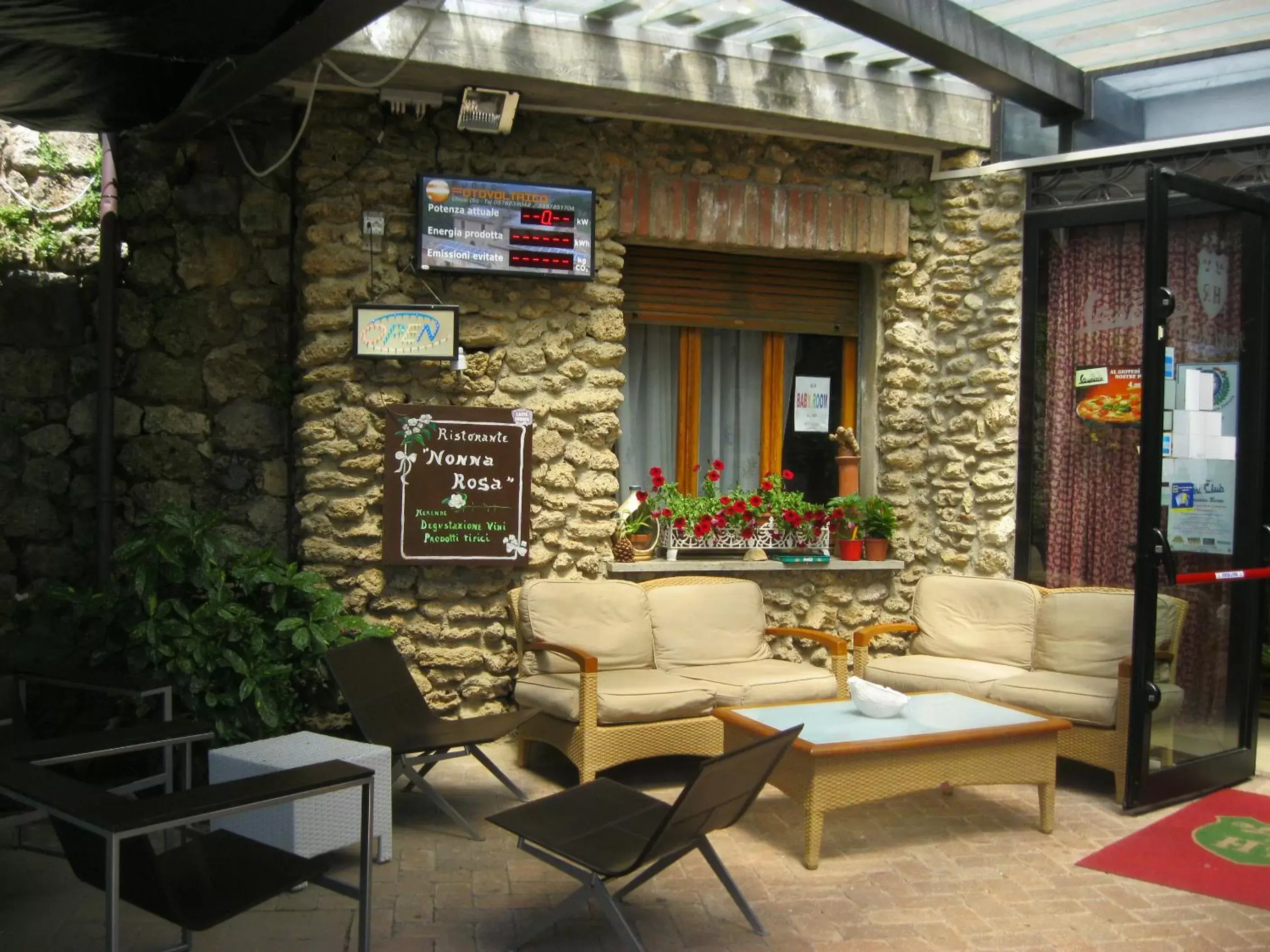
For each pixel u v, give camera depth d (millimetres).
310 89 4691
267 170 4703
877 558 5785
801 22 4645
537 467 5172
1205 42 4977
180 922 2443
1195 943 3160
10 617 4809
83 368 4969
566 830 3105
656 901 3434
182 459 5008
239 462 5070
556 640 4738
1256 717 4816
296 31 3350
